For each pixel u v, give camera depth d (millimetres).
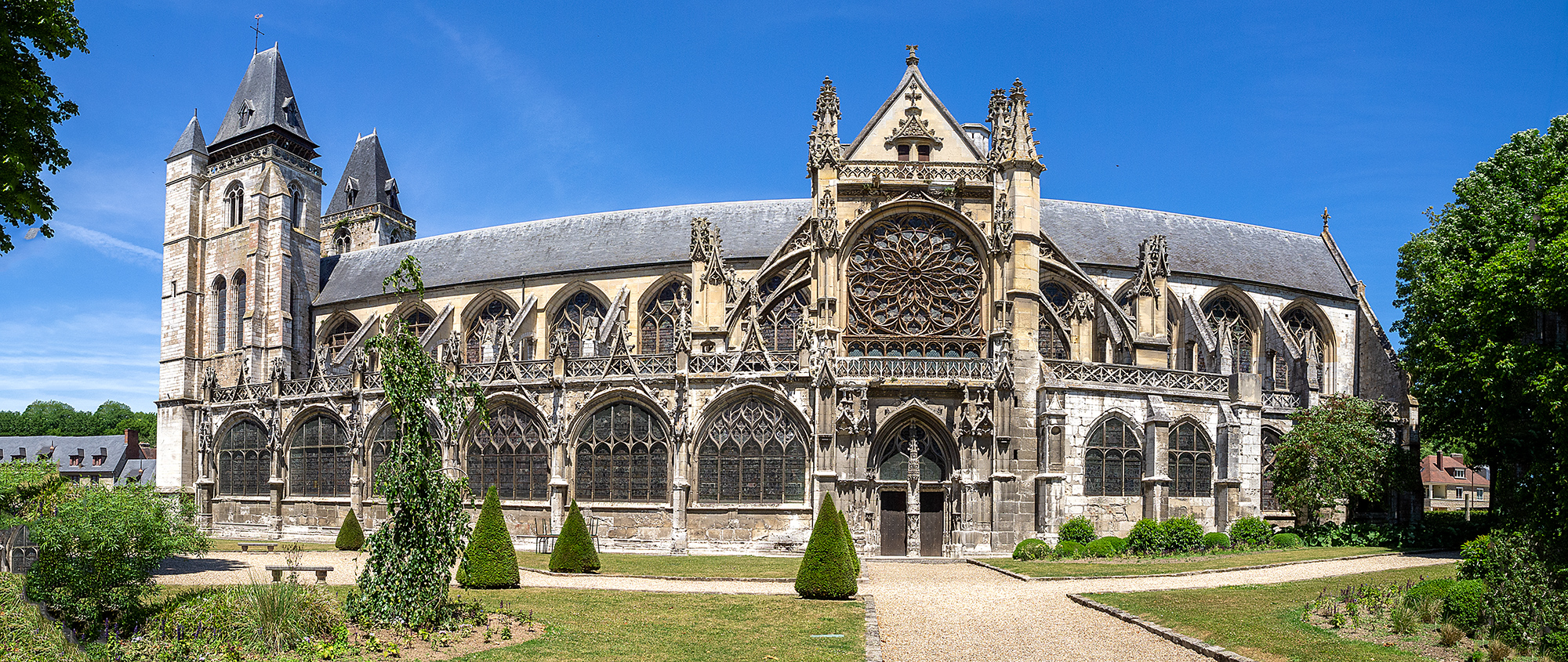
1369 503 52031
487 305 68375
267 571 35000
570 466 47156
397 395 22375
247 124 74312
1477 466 50375
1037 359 47375
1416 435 52594
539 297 66188
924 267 50969
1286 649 21172
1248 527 45531
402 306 69312
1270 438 53375
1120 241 64562
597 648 20750
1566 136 45844
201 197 73812
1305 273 68312
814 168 51281
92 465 108750
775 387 45188
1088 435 46719
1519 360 34219
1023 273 48875
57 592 20984
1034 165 50406
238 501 56750
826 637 22453
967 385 45562
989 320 49844
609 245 67062
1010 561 40812
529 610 25234
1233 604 26922
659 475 45875
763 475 45094
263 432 56344
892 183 50844
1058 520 45219
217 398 59031
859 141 52906
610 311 61875
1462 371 40906
